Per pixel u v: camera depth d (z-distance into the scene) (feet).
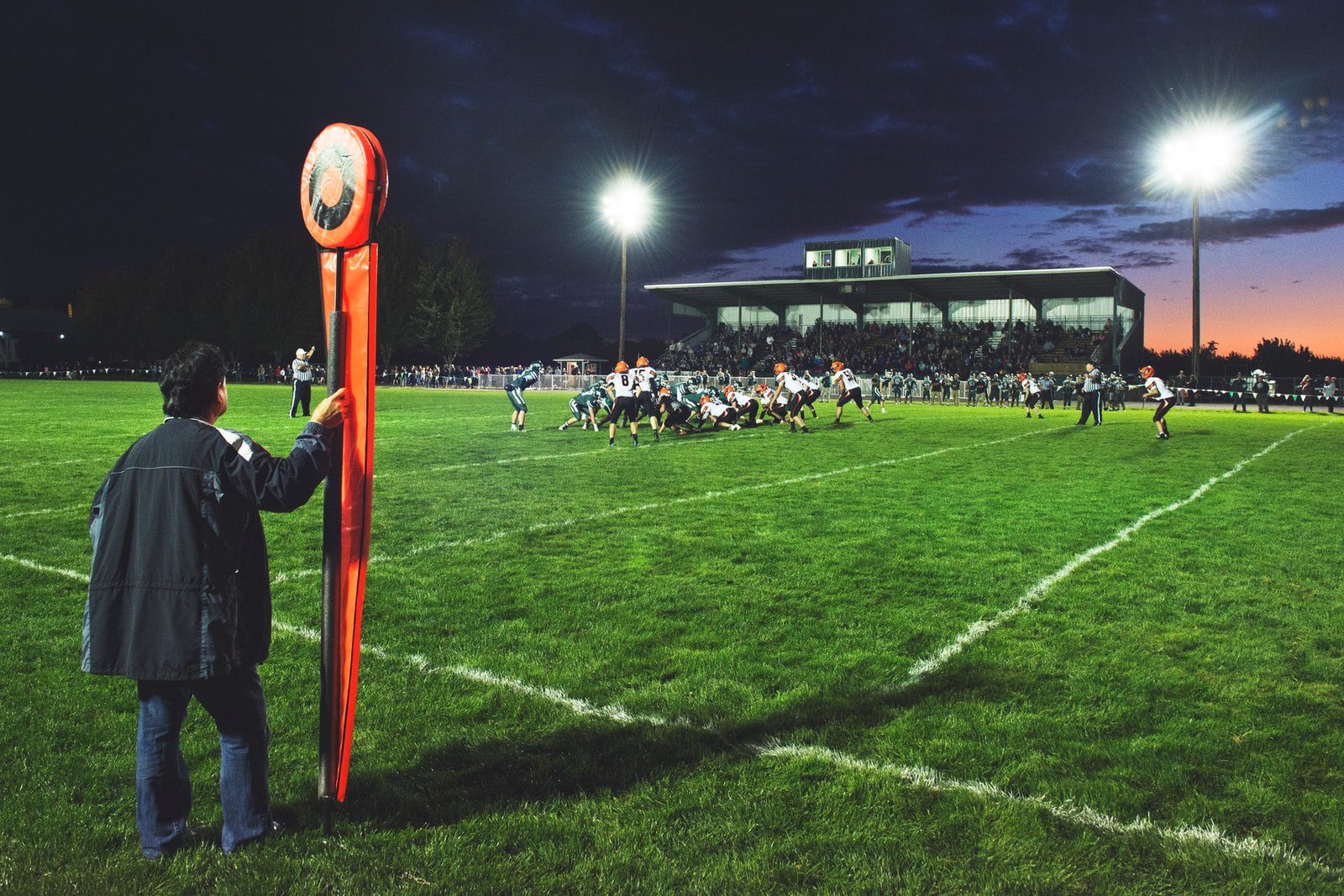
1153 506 31.24
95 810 10.26
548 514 28.96
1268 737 12.21
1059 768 11.29
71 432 54.85
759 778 11.03
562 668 14.94
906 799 10.50
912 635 16.67
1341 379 120.67
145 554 8.62
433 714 13.04
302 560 22.16
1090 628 17.06
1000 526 27.30
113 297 241.55
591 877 8.93
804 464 43.47
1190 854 9.32
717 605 18.60
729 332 193.47
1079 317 165.99
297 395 69.05
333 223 9.24
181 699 9.19
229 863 9.16
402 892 8.68
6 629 16.71
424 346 218.38
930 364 156.46
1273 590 19.81
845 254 179.83
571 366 196.24
